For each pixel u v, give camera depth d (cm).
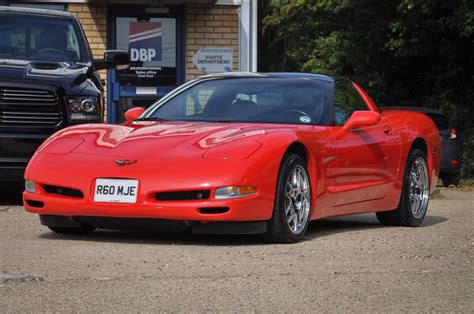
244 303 493
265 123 793
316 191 762
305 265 616
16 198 1119
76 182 708
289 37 3759
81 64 1152
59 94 1046
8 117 1029
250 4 1723
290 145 729
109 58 1198
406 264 631
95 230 805
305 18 2852
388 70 2538
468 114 2400
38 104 1038
